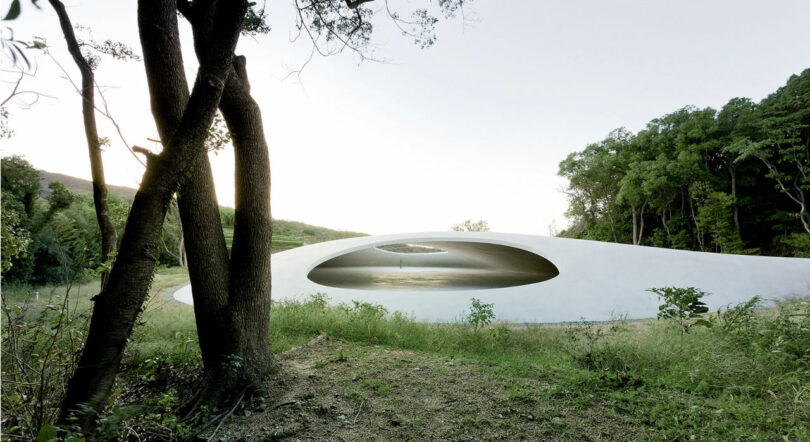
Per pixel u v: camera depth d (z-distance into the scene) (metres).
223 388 3.14
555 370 3.62
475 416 2.73
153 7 2.73
